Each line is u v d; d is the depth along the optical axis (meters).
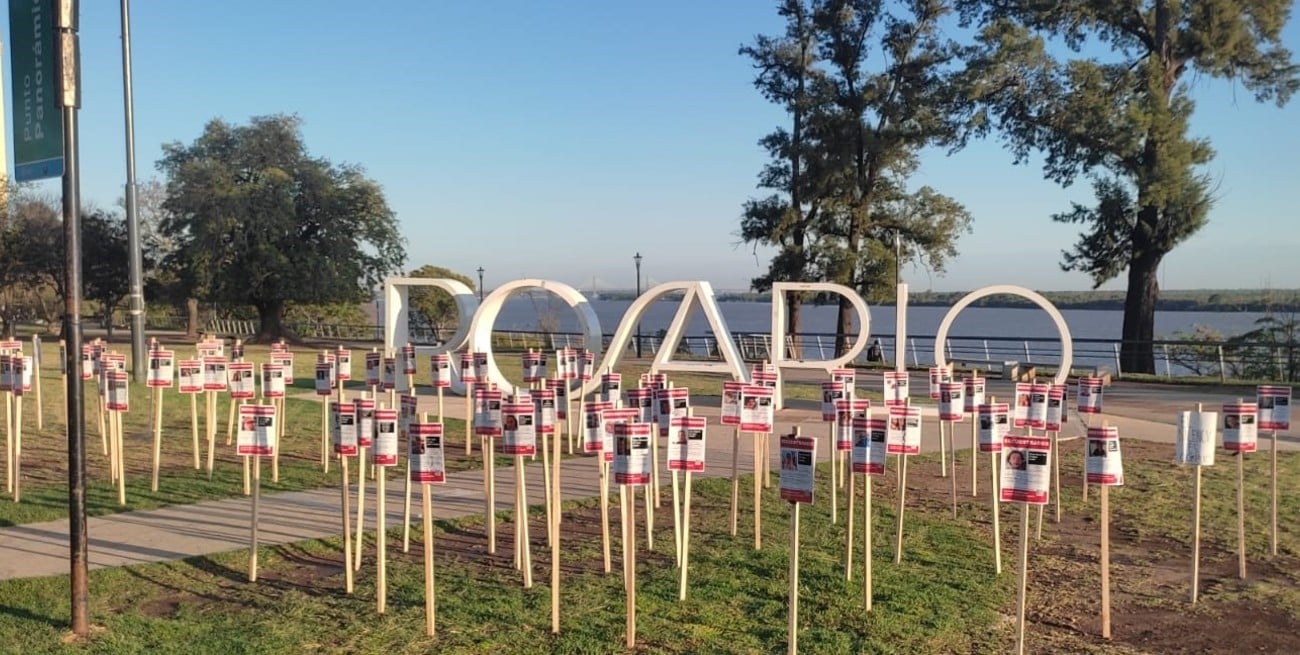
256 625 6.00
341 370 12.09
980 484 10.77
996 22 27.19
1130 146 25.55
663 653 5.57
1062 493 10.32
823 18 31.25
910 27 30.78
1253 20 25.70
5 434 13.58
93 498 9.59
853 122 31.06
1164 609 6.56
